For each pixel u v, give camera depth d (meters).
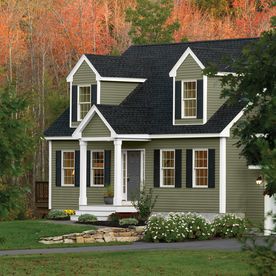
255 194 48.25
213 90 49.75
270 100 24.44
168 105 52.59
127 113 52.03
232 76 25.91
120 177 50.72
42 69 76.50
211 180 49.16
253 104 25.28
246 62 25.80
